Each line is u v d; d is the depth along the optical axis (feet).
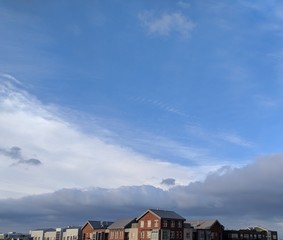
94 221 524.11
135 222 466.29
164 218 416.87
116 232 465.47
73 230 546.26
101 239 482.69
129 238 444.96
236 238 510.58
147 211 430.61
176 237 419.54
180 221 428.97
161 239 405.59
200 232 448.24
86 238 514.27
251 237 533.14
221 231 479.41
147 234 422.00
